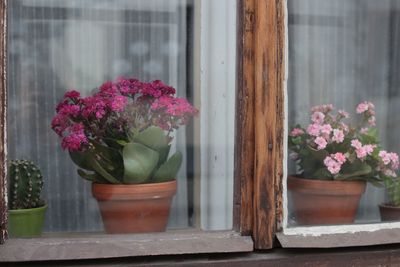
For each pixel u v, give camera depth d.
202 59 1.69
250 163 1.52
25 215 1.52
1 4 1.41
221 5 1.66
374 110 1.83
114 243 1.45
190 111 1.67
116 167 1.60
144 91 1.67
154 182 1.61
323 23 1.78
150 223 1.59
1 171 1.40
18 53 1.58
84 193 1.60
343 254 1.55
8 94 1.51
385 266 1.57
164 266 1.45
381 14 1.88
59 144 1.61
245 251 1.50
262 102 1.51
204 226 1.59
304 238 1.53
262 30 1.50
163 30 1.74
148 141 1.62
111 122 1.63
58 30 1.65
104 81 1.69
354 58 1.83
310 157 1.64
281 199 1.53
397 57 1.88
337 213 1.65
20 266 1.42
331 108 1.78
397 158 1.75
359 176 1.69
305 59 1.75
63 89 1.64
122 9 1.72
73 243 1.43
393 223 1.63
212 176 1.61
